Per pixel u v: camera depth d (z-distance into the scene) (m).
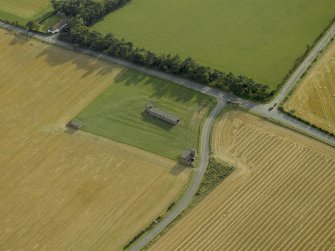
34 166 137.38
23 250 119.25
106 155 138.75
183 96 153.38
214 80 156.25
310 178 129.00
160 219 122.69
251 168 132.25
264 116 145.25
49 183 132.88
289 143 137.88
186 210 124.06
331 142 137.12
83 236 120.94
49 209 127.00
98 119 148.88
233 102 149.62
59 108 153.75
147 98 153.75
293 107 147.25
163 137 142.25
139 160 136.75
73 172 135.00
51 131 146.62
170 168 134.00
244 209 123.25
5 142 144.62
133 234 120.25
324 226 118.81
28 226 123.81
